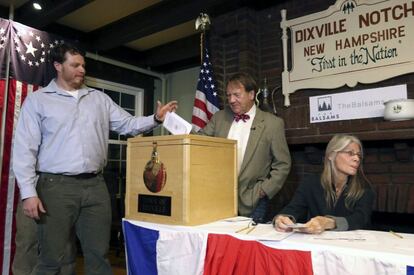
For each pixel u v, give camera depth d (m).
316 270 0.97
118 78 4.15
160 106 1.72
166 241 1.28
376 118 2.43
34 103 1.62
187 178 1.30
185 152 1.30
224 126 2.00
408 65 2.31
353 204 1.47
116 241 3.79
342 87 2.59
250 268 1.08
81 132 1.64
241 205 1.79
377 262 0.89
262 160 1.86
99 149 1.72
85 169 1.63
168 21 3.06
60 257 1.60
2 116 2.85
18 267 2.65
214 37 3.13
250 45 2.95
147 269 1.33
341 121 2.57
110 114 1.86
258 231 1.20
